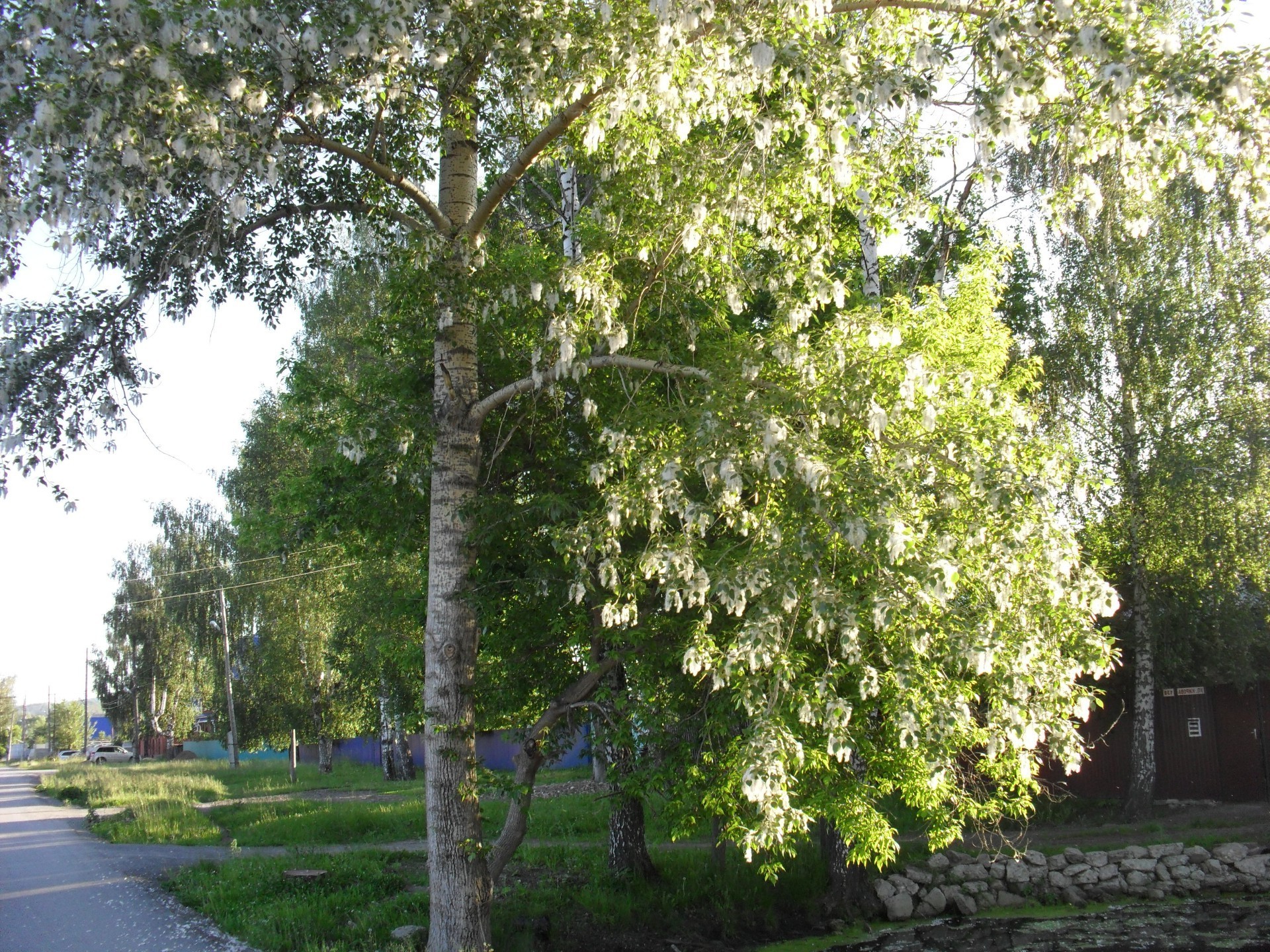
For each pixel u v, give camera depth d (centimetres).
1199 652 1809
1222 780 1856
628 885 1209
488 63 937
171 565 3950
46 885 1291
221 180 761
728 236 834
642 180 874
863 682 623
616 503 685
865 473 598
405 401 1048
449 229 931
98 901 1179
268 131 789
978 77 710
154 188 800
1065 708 651
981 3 671
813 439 625
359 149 995
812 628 631
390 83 864
